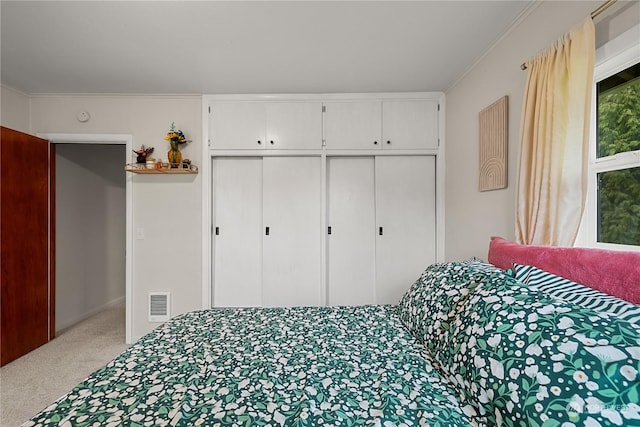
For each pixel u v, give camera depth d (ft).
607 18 4.15
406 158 10.23
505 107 6.44
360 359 3.97
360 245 10.47
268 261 10.23
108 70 8.31
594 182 4.52
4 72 8.40
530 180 5.14
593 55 4.08
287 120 10.14
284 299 10.22
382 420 2.68
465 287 3.98
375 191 10.28
